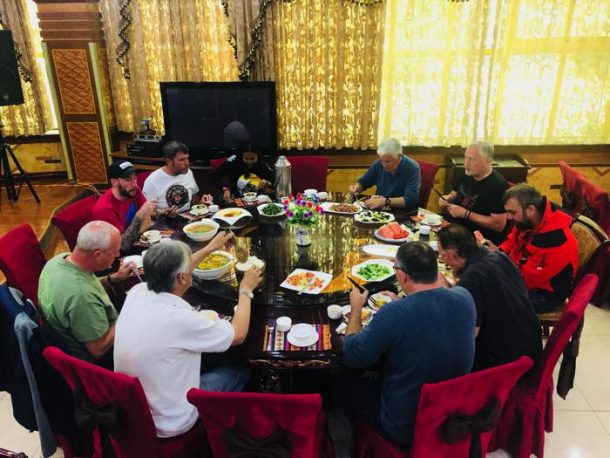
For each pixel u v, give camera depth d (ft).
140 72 14.89
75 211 9.05
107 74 15.53
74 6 14.46
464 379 4.61
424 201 11.46
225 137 14.64
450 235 6.18
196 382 5.45
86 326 5.96
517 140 14.98
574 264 7.61
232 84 14.06
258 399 4.40
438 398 4.61
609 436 7.21
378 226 8.87
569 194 11.89
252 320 6.06
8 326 5.81
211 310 6.15
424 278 5.01
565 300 8.05
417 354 4.90
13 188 16.17
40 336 5.66
